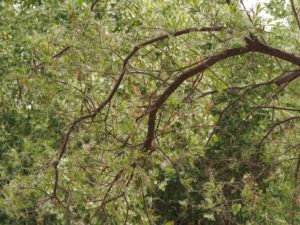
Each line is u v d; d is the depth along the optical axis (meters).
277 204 8.89
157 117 8.33
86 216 8.57
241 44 7.45
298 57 7.55
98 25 7.51
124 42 7.81
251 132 12.77
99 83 7.89
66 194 8.06
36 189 7.70
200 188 13.62
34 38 7.42
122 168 7.54
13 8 14.42
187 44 7.61
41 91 7.59
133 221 8.14
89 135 7.96
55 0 12.32
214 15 7.19
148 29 7.78
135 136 8.09
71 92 7.52
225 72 8.84
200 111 8.29
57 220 10.83
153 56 8.26
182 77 7.70
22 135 14.38
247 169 12.11
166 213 15.48
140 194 8.05
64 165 7.88
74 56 7.43
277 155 9.05
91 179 7.90
